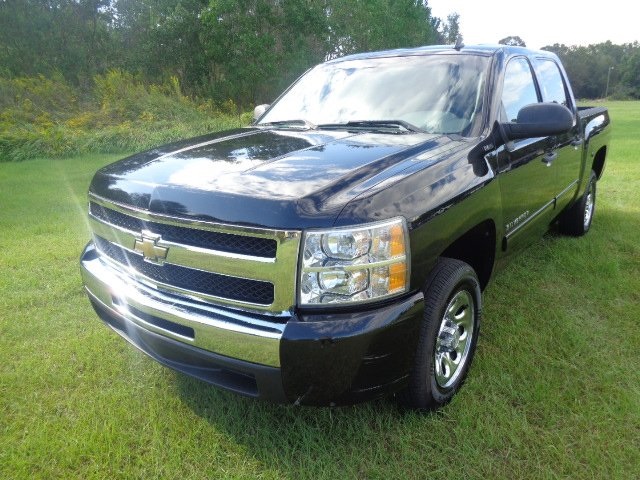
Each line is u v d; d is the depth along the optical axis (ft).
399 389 7.26
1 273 14.55
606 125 17.39
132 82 64.34
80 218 20.89
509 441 7.64
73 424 8.18
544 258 14.89
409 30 98.48
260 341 6.35
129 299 7.59
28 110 51.55
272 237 6.25
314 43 80.33
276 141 9.23
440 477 7.06
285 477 7.12
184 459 7.43
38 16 69.00
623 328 10.85
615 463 7.13
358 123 10.28
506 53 11.28
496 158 9.27
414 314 6.81
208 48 70.95
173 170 7.84
